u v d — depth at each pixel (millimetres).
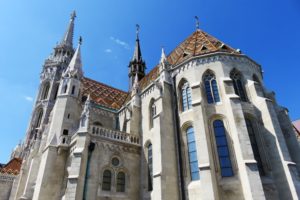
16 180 42875
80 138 28078
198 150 24812
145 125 34500
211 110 27875
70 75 41219
